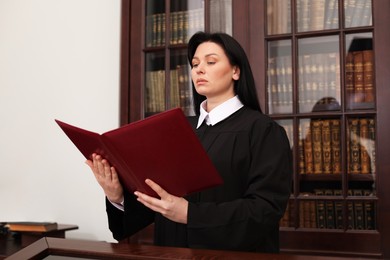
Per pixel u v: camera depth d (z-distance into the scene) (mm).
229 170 1415
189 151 1119
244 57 1510
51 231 2479
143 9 2664
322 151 2252
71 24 2938
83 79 2867
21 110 2996
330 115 2225
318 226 2217
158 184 1191
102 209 2746
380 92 2154
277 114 2320
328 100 2264
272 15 2393
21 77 3018
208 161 1150
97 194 2766
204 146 1471
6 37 3080
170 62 2600
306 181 2268
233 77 1536
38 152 2930
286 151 1417
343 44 2244
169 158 1127
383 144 2131
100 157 1271
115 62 2807
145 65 2652
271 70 2369
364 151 2189
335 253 2146
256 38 2385
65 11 2961
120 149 1104
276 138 1419
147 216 1512
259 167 1365
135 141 1090
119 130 1081
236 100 1529
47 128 2924
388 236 2096
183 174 1173
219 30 2488
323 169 2242
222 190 1408
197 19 2568
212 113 1516
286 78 2340
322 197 2205
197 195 1429
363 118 2205
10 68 3049
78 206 2799
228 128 1473
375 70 2170
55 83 2932
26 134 2969
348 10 2268
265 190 1322
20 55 3035
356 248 2131
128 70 2650
